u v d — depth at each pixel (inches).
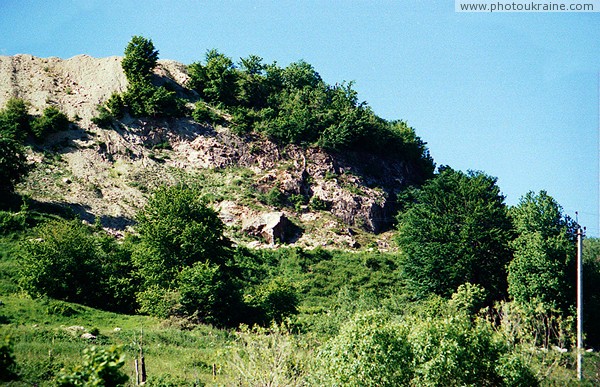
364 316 1293.1
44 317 2108.8
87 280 2481.5
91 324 2121.1
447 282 2620.6
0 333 1742.1
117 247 2783.0
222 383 1370.6
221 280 2365.9
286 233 3654.0
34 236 2819.9
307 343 1369.3
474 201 2812.5
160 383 1405.0
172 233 2576.3
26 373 1395.2
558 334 1776.6
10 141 3334.2
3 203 3225.9
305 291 2955.2
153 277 2449.6
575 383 1446.9
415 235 2834.6
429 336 1210.0
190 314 2244.1
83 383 812.6
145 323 2203.5
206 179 4087.1
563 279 2241.6
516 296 2290.8
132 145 4192.9
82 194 3629.4
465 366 1197.7
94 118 4274.1
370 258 3260.3
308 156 4379.9
